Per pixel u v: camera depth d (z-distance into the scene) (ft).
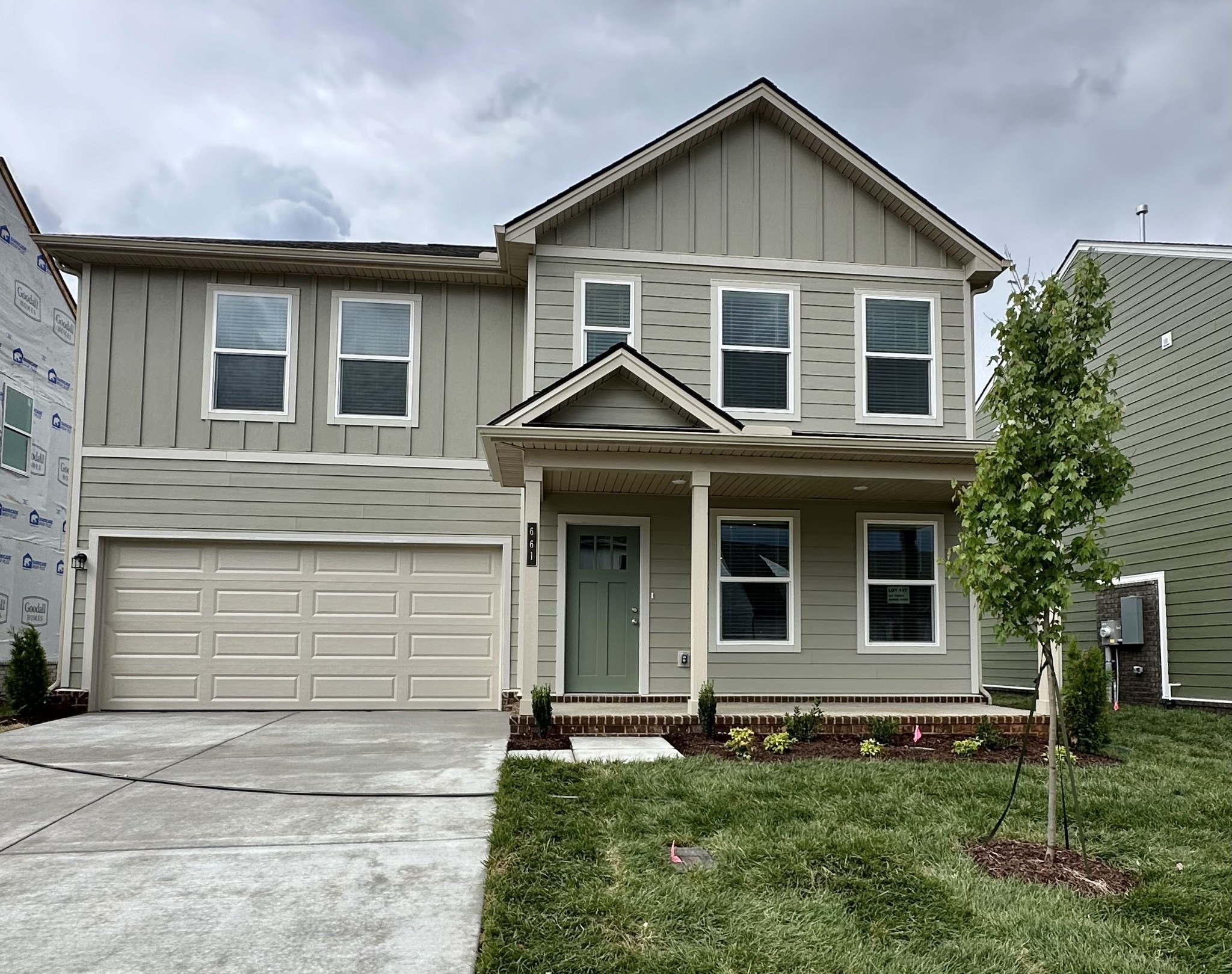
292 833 16.24
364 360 35.81
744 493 33.32
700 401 28.35
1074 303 16.25
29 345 47.21
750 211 35.12
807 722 27.30
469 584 35.60
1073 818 17.83
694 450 28.17
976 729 28.48
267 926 11.94
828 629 33.86
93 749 24.85
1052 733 15.44
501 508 35.86
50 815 17.44
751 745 25.12
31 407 47.55
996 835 16.66
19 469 46.26
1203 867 14.99
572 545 33.42
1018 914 12.78
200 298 35.27
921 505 34.96
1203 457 40.04
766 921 12.30
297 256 34.42
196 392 34.86
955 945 11.75
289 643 34.63
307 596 34.86
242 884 13.56
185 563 34.53
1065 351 15.64
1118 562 15.78
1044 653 15.65
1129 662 45.09
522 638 27.20
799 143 35.78
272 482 34.86
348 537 34.96
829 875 14.17
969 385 35.35
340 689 34.68
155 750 24.62
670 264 34.35
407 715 33.12
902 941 11.91
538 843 15.37
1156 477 43.29
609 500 33.63
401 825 16.81
